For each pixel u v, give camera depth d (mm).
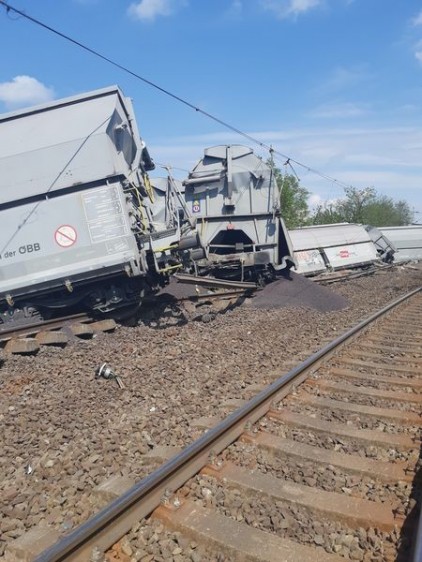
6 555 3832
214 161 19156
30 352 10055
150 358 9305
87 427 6203
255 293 17984
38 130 12266
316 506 4332
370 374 8336
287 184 61031
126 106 13938
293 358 9352
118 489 4496
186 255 14188
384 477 4848
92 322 12992
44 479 5008
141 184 14500
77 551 3600
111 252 12391
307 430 6008
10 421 6434
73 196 12289
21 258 12289
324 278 27469
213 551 3848
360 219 78688
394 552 3781
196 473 4848
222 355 9594
